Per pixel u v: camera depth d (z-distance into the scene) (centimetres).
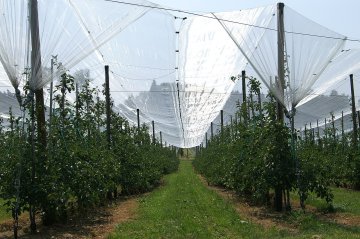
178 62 1334
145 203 1507
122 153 1847
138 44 1235
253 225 1029
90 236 953
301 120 2814
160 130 3058
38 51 933
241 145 1457
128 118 2325
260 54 1091
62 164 1038
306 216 1059
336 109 2491
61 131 1095
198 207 1369
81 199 1098
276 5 1116
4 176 942
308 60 1122
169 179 2798
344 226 955
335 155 2067
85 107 1585
